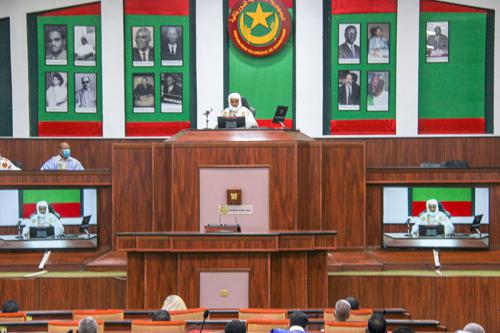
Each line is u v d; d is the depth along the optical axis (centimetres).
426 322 878
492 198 1356
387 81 1714
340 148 1323
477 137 1675
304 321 739
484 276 1218
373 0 1714
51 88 1720
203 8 1717
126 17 1722
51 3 1714
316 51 1714
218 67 1719
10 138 1680
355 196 1327
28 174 1338
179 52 1727
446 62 1714
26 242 1321
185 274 1069
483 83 1709
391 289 1218
